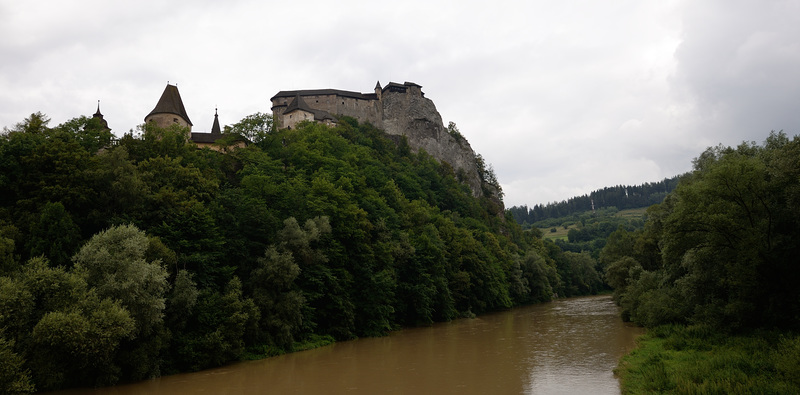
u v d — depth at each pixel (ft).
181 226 153.79
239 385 119.34
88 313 108.17
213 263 153.69
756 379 84.43
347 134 447.42
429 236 289.33
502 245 445.37
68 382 112.16
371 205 255.09
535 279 415.44
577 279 520.42
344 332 193.36
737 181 122.62
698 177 180.14
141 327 120.16
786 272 119.14
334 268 200.64
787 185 118.83
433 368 135.13
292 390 114.01
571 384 109.91
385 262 228.22
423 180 436.35
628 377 106.93
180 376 128.57
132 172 165.37
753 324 126.93
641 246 251.19
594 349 155.02
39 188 140.46
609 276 271.08
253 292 159.22
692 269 152.76
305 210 206.18
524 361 139.85
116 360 119.44
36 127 174.19
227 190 189.67
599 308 321.93
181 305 133.39
